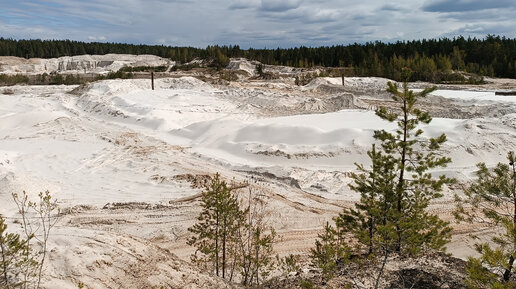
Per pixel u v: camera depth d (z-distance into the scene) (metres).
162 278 11.96
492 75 95.06
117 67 144.50
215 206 15.52
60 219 21.17
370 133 33.47
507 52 105.25
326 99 58.12
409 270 14.68
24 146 37.28
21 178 24.48
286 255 18.53
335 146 32.47
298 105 55.91
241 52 139.62
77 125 46.38
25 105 58.09
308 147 32.97
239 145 35.28
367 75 95.50
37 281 9.96
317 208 23.83
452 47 119.88
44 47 170.88
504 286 10.38
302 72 109.44
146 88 72.19
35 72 138.88
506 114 43.09
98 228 20.64
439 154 30.06
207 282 12.84
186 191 26.00
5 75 97.50
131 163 32.22
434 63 92.31
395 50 124.31
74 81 96.75
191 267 13.73
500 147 32.03
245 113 51.53
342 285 13.62
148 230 20.77
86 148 36.88
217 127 40.56
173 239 20.16
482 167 15.67
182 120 47.88
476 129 33.78
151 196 25.36
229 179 28.22
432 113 49.09
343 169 30.08
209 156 33.88
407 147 16.31
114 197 25.09
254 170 29.95
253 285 14.79
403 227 12.28
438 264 15.45
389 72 92.25
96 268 11.23
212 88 74.00
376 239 12.27
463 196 24.69
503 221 13.97
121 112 51.53
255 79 100.50
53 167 31.11
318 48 141.50
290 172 28.41
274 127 36.56
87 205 23.28
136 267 12.00
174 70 114.81
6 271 9.52
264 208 23.22
